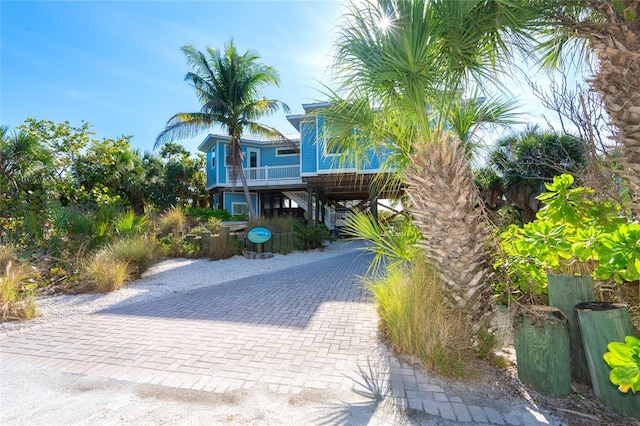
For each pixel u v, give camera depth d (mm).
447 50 2637
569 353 2426
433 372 2764
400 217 4461
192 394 2471
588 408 2246
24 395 2455
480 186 8062
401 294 3420
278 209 22312
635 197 2602
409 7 2395
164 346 3396
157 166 20469
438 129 2963
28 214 7254
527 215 7754
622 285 3082
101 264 6188
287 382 2650
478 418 2154
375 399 2396
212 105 14930
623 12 2256
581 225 2834
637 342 1688
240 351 3262
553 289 2689
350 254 11250
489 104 3604
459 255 2918
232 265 8930
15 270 5332
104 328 3963
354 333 3738
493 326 3664
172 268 8438
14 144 8461
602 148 2996
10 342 3531
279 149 20750
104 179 12570
